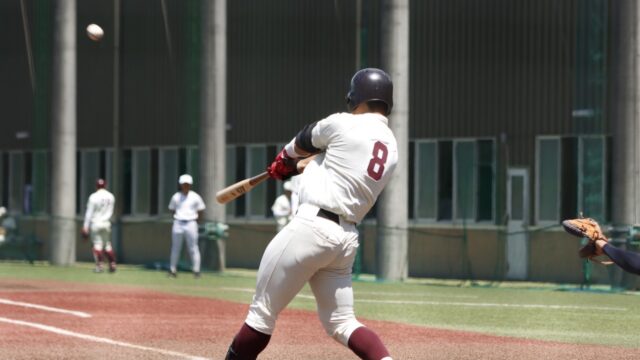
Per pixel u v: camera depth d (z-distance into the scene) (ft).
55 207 333.21
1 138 393.70
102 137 372.58
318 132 72.90
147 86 361.30
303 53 330.13
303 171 75.46
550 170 288.92
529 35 292.81
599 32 281.13
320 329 144.56
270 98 336.70
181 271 305.94
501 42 297.33
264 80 337.72
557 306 196.13
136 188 364.38
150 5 359.66
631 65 245.04
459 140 303.89
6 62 389.19
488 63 299.17
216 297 204.33
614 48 248.93
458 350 123.75
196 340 129.80
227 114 345.31
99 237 291.38
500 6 297.53
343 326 73.51
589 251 68.03
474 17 301.84
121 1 367.45
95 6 372.38
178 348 121.80
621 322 165.07
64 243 329.72
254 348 73.72
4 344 124.47
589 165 282.56
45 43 376.07
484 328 153.28
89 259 373.61
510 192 295.07
